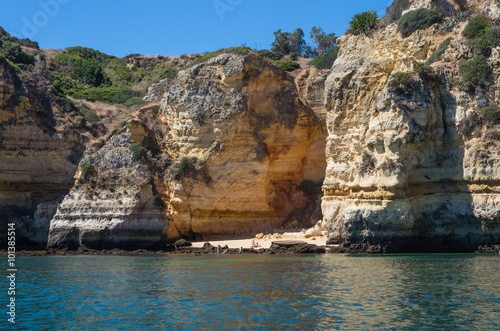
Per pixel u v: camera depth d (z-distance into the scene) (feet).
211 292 98.48
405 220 153.07
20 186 205.26
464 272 112.78
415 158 158.30
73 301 93.35
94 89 268.62
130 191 185.06
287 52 337.52
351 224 159.12
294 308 84.64
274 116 214.69
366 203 158.51
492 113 152.66
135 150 197.57
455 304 84.84
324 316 79.61
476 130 154.92
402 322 75.82
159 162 205.98
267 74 215.31
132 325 77.25
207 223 204.33
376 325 74.64
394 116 157.38
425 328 73.00
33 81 227.81
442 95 161.99
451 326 73.61
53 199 204.74
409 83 158.92
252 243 184.24
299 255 160.25
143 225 183.52
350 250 159.02
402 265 125.49
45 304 91.30
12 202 202.69
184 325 76.54
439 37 172.24
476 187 152.35
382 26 187.32
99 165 195.93
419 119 155.94
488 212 149.07
